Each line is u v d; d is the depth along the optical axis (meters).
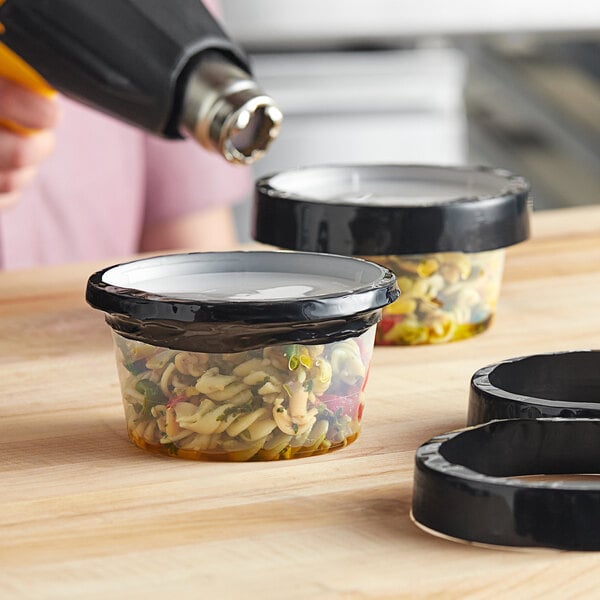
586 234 1.90
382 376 1.29
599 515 0.87
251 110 1.29
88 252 2.38
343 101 2.76
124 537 0.91
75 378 1.29
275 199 1.39
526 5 2.75
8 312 1.53
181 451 1.06
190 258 1.16
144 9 1.34
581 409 1.03
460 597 0.82
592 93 3.07
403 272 1.36
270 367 1.03
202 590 0.83
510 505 0.87
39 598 0.82
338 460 1.06
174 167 2.49
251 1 2.68
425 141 2.80
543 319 1.49
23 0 1.36
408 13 2.73
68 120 2.30
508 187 1.44
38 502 0.97
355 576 0.84
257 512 0.95
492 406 1.06
